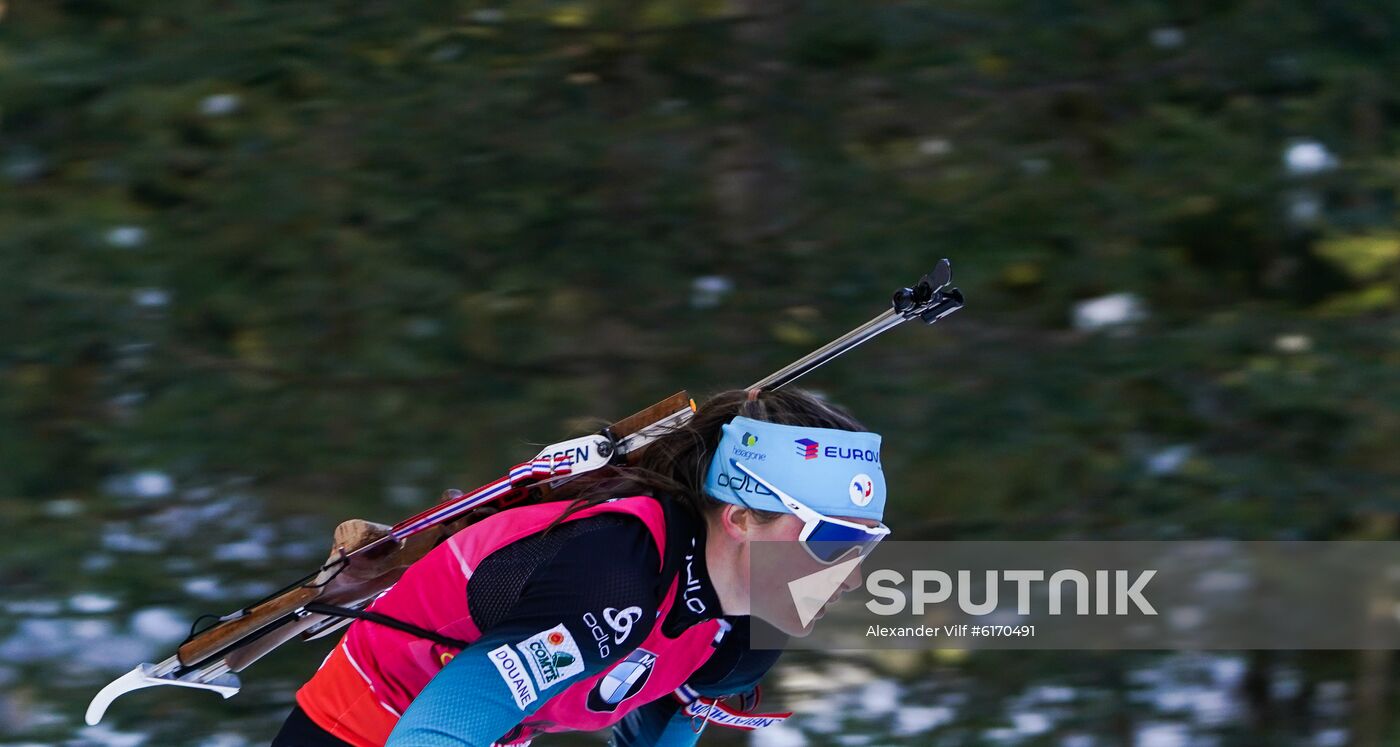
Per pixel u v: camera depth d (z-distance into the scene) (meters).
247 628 7.77
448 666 6.52
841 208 15.22
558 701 7.39
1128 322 14.97
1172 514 14.16
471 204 15.07
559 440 14.58
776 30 15.67
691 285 15.20
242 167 14.98
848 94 15.68
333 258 14.99
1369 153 15.35
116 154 15.28
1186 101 15.78
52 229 14.88
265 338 14.99
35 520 14.47
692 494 7.16
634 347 14.96
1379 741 14.34
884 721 13.90
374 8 15.37
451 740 6.29
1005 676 14.23
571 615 6.56
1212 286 15.78
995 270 14.75
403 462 14.48
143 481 14.62
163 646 13.54
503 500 7.66
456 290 15.02
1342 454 14.38
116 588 13.93
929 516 14.32
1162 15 15.60
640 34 15.76
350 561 7.71
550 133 15.23
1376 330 14.91
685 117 15.63
